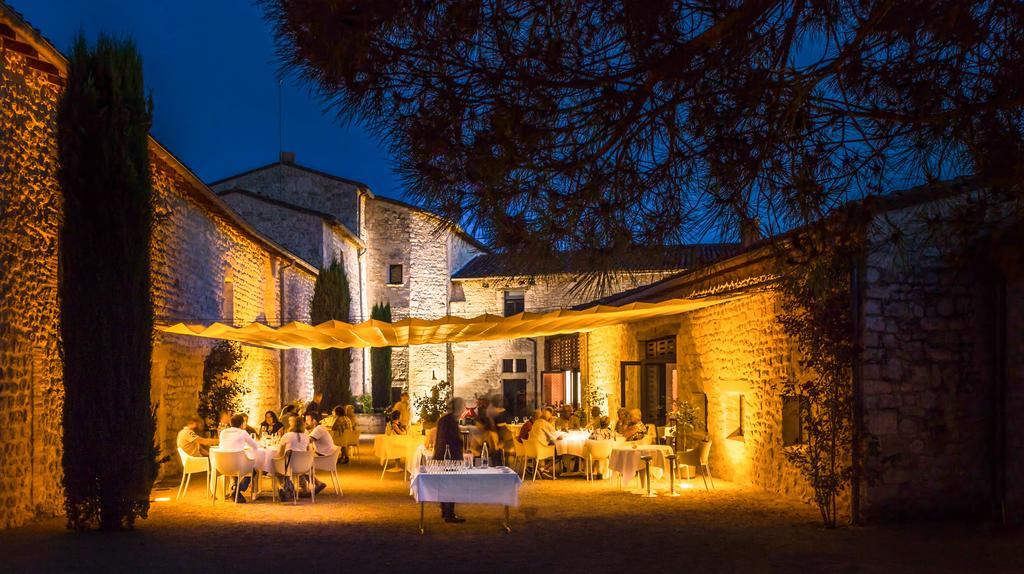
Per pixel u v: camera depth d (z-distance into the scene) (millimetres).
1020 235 6379
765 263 9703
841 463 8594
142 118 8234
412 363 27922
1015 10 3518
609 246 4047
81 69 7957
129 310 8031
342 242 25750
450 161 3889
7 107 7922
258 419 17609
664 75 3820
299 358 22156
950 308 8211
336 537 7805
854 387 8125
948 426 8148
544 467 12969
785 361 9758
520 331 12484
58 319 8883
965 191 4516
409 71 3791
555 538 7691
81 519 7941
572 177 4016
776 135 3859
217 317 14578
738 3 3703
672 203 4051
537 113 3861
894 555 6688
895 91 3953
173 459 12375
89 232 7922
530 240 4020
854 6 3703
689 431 12266
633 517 8781
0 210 7758
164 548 7211
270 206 23766
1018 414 7836
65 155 7930
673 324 13734
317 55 3646
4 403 7773
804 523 8203
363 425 24969
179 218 12336
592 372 18859
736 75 3873
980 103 3809
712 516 8750
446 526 8383
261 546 7367
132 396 8047
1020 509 7758
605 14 3680
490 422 11289
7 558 6723
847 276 8141
